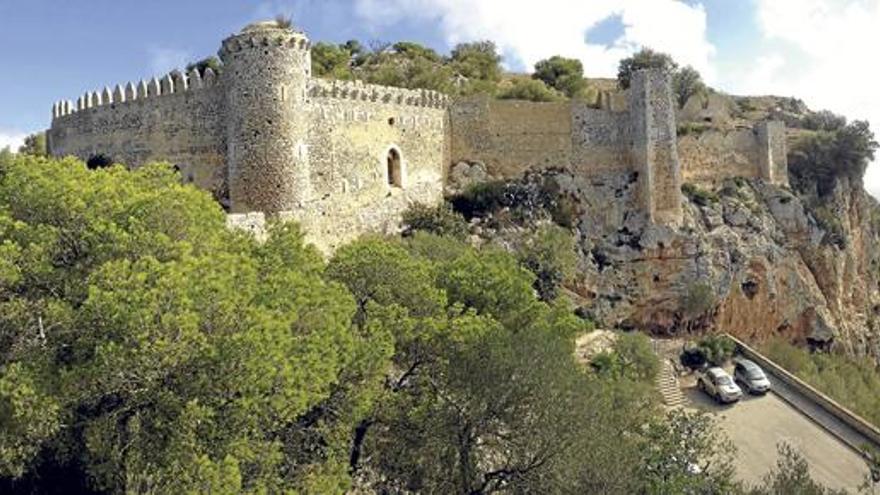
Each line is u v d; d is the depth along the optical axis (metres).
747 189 79.25
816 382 64.25
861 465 43.66
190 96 61.59
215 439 23.70
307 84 60.47
